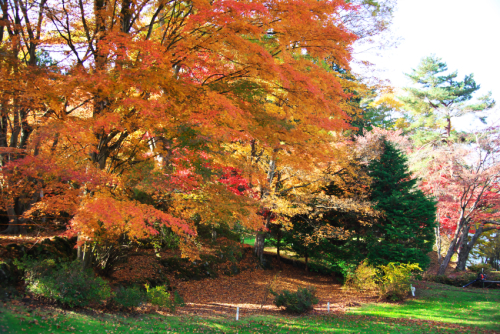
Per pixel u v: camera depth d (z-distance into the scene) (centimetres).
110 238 1150
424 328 1201
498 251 3259
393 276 1753
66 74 866
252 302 1642
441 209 2711
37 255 1155
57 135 946
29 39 982
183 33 916
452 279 2277
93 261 1312
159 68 833
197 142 916
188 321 1083
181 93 862
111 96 845
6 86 831
